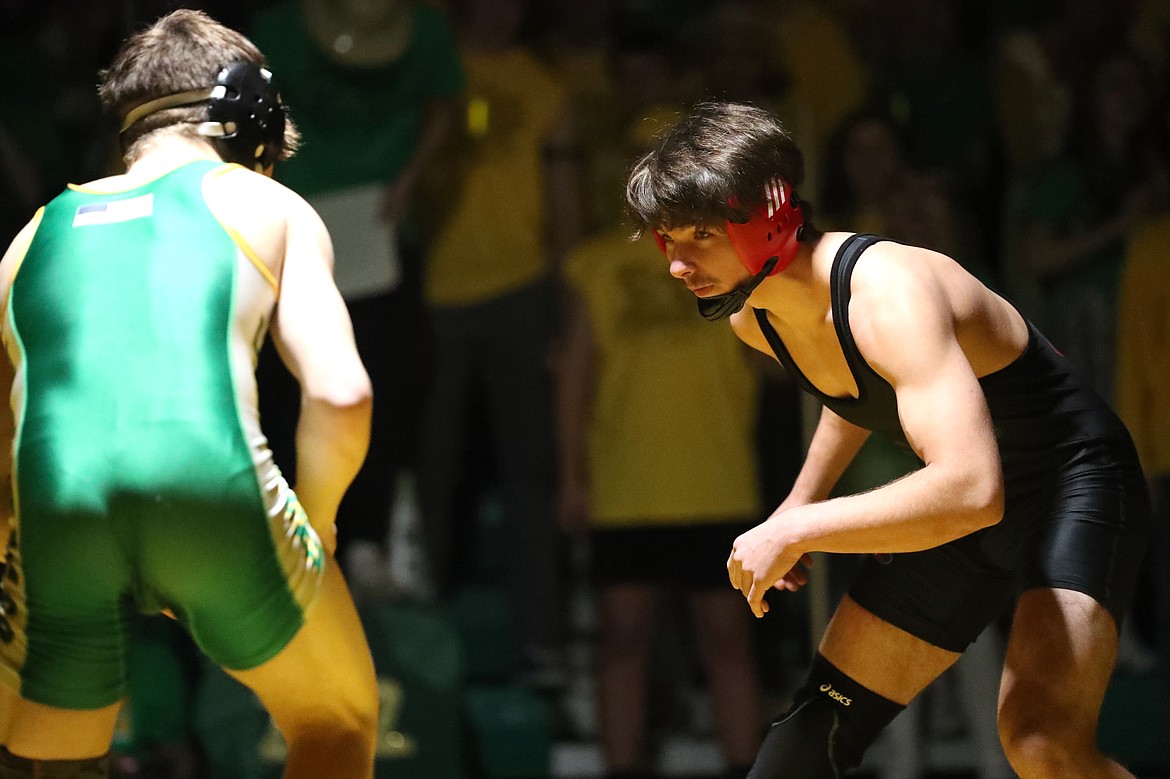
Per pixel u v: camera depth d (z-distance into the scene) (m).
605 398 15.51
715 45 16.19
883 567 8.95
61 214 7.46
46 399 7.00
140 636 14.72
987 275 15.96
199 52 7.82
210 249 7.20
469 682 16.50
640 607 15.38
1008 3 21.08
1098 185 16.75
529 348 16.77
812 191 15.28
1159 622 15.45
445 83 16.31
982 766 15.14
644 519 15.28
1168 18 17.48
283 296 7.32
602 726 15.46
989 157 19.39
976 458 7.10
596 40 18.84
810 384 8.55
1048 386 8.43
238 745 14.02
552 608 16.56
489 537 17.95
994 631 15.24
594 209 17.09
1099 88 16.78
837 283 7.73
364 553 15.27
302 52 15.76
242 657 7.12
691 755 15.86
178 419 6.86
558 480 16.70
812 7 19.03
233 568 6.88
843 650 8.98
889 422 8.18
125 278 7.13
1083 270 16.69
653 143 8.11
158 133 7.73
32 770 7.14
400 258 16.50
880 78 19.77
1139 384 15.16
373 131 15.98
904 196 15.91
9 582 7.12
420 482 16.84
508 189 16.75
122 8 17.67
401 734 14.58
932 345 7.38
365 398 7.11
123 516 6.79
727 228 7.66
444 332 16.75
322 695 7.38
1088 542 8.11
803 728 8.89
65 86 18.41
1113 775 7.75
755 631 16.69
